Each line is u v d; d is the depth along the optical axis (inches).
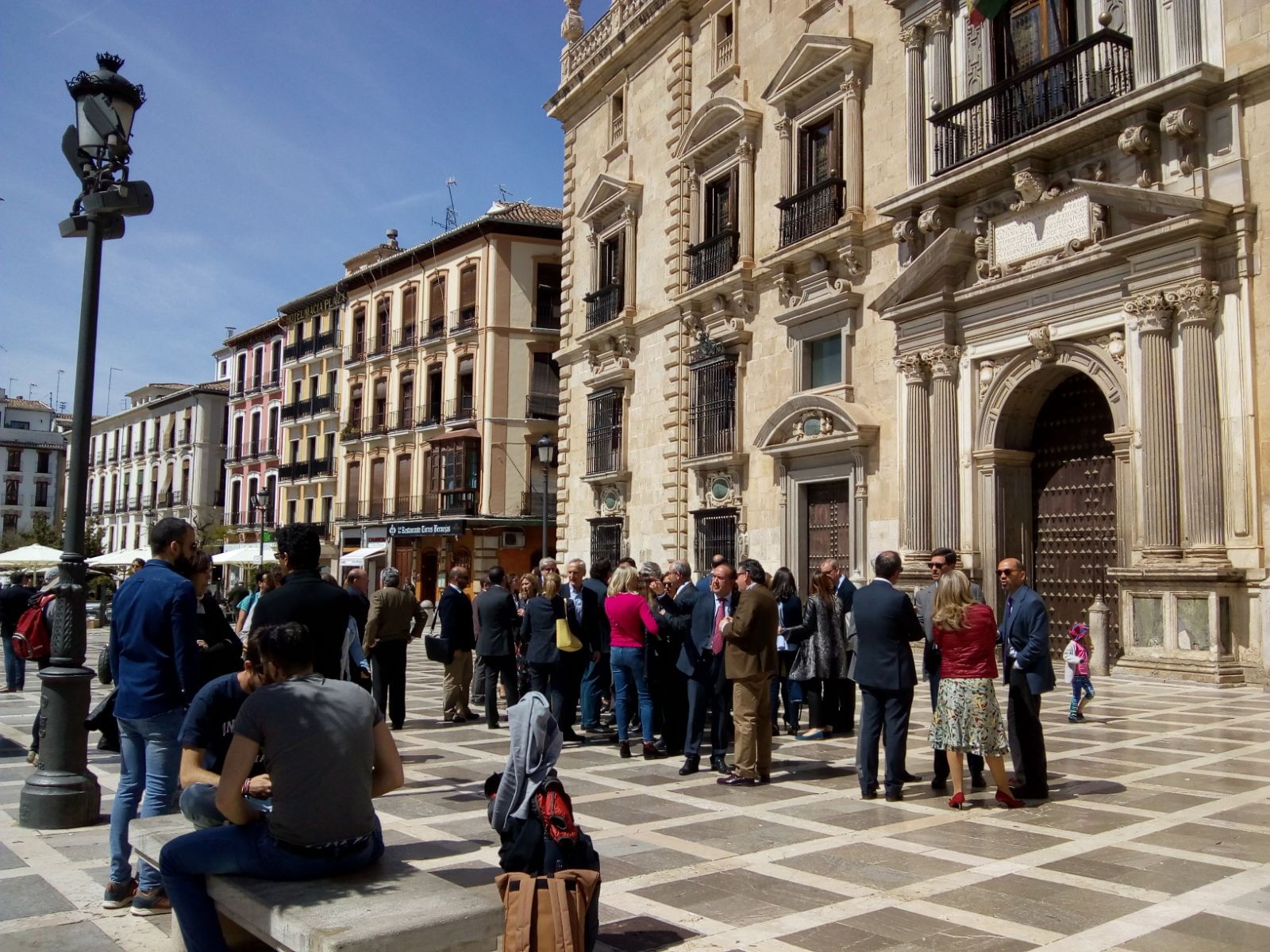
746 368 945.5
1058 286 659.4
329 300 2034.9
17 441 3595.0
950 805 299.4
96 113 290.7
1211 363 571.5
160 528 239.9
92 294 288.8
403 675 475.8
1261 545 550.9
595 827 276.7
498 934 153.9
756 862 240.8
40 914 203.9
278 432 2229.3
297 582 243.6
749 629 335.3
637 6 1130.0
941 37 753.6
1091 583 675.4
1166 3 606.2
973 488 717.3
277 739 164.7
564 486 1237.7
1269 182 559.8
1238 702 494.6
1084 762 357.7
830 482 845.8
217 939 168.6
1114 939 186.4
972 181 709.9
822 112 862.5
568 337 1248.2
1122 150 614.2
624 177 1149.1
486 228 1604.3
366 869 171.9
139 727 218.4
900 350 765.9
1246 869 230.2
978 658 296.8
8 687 636.7
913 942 187.0
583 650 443.8
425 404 1729.8
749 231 942.4
